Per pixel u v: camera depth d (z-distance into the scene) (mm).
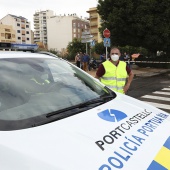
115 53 4129
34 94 2209
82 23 123938
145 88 10906
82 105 2205
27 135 1593
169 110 7117
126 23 19422
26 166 1360
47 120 1821
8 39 87875
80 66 19594
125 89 4555
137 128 1936
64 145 1524
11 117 1809
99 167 1383
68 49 73562
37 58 2793
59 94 2367
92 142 1603
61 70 2846
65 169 1339
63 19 124125
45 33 162375
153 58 22641
